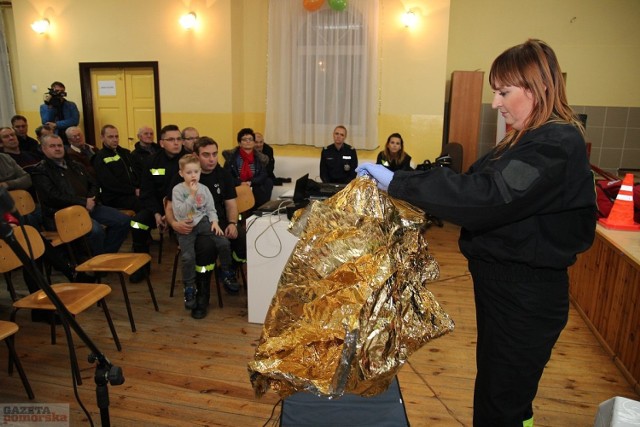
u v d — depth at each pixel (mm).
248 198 3916
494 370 1268
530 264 1187
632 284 2406
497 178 1098
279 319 1360
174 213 3119
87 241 3594
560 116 1190
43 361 2541
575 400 2230
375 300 1275
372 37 5855
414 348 1360
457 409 2160
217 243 3205
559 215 1166
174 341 2783
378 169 1339
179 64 6188
